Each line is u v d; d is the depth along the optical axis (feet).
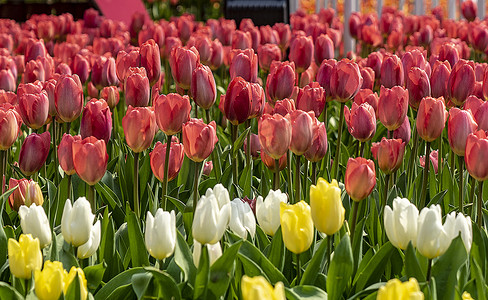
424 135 9.05
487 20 27.68
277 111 10.00
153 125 8.52
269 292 4.83
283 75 11.28
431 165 10.32
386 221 6.89
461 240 6.61
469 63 11.41
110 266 7.63
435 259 7.15
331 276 6.54
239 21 28.27
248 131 9.80
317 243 8.21
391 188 9.82
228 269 6.49
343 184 10.18
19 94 11.06
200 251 6.70
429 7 46.11
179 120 8.62
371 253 7.54
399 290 4.86
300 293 6.59
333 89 10.54
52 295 5.86
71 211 6.86
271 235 7.71
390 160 8.76
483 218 8.95
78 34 25.63
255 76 12.05
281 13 28.12
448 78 11.14
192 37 19.15
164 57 18.85
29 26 27.17
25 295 6.48
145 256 7.50
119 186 10.31
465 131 8.49
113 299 6.82
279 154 8.41
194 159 8.31
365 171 7.42
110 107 13.23
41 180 10.98
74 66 15.76
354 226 7.70
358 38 23.16
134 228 7.48
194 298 6.49
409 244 6.55
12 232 8.02
